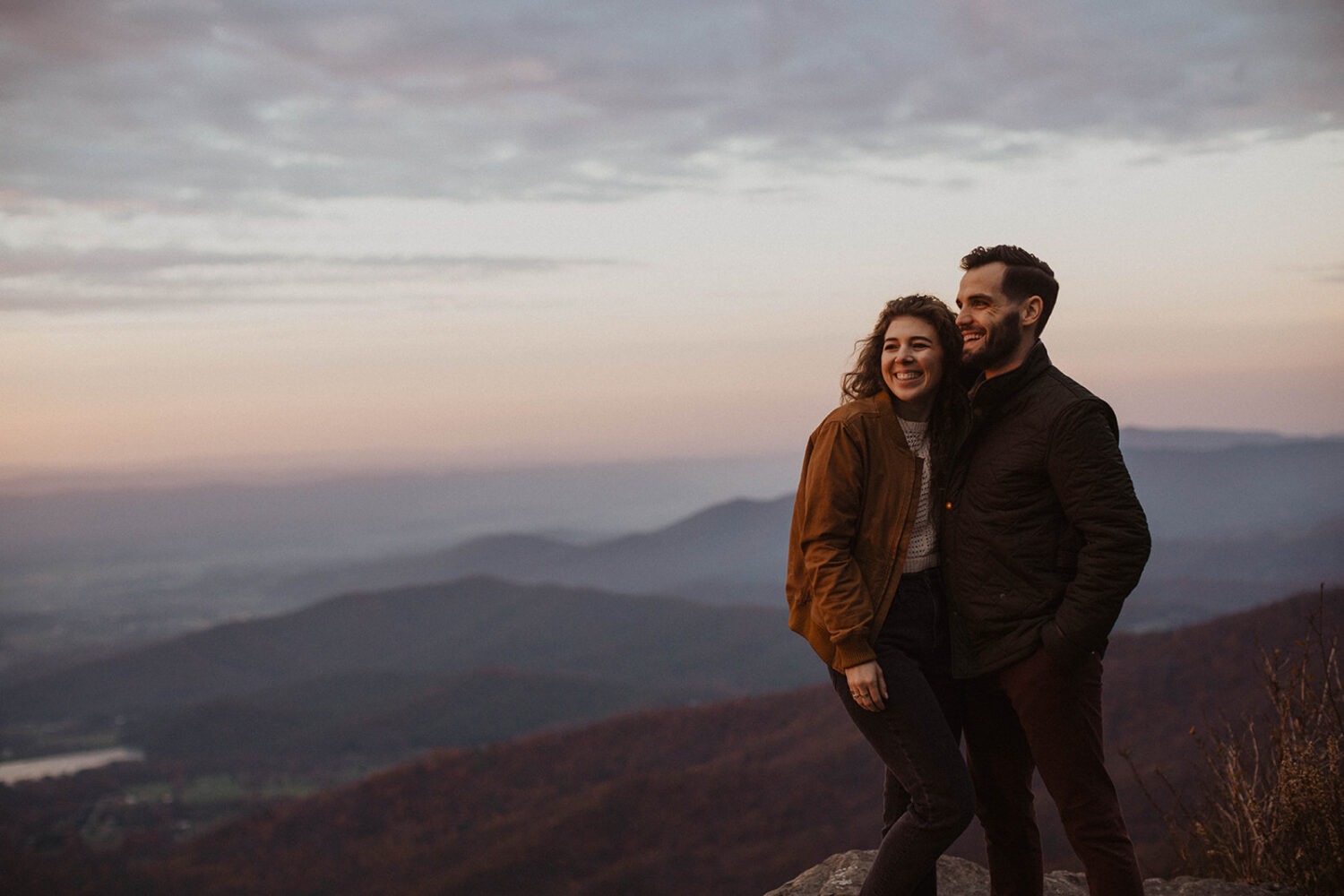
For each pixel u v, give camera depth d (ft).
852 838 116.57
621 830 135.64
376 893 141.69
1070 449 6.81
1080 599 6.71
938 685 7.34
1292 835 9.93
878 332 7.41
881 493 7.09
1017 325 7.30
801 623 7.34
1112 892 6.94
